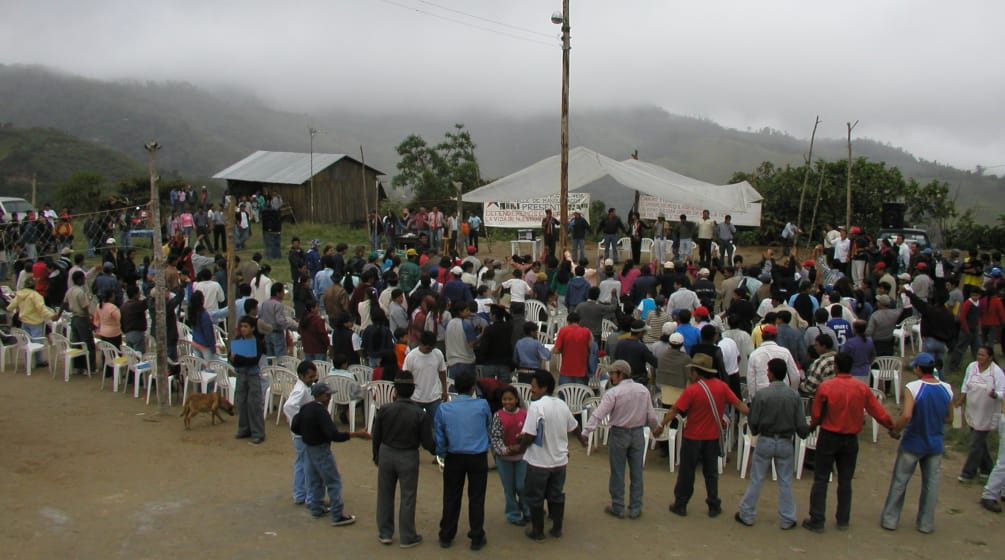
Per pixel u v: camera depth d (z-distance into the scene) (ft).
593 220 120.67
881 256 59.88
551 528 25.05
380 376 33.32
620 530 25.05
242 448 32.22
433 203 141.90
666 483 29.89
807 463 31.86
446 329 34.94
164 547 22.74
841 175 109.40
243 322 32.76
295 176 125.80
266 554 22.54
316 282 53.26
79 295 43.04
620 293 50.65
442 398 30.17
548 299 52.44
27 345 43.70
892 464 32.48
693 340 33.17
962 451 33.86
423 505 27.12
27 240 69.10
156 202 36.17
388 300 43.80
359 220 135.23
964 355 50.03
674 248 75.56
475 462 23.02
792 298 42.16
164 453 31.27
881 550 24.08
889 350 40.04
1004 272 56.29
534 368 32.94
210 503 26.27
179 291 44.73
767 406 24.84
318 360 38.04
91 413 36.40
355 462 31.65
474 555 22.91
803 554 23.63
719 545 24.11
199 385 41.29
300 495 26.50
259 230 110.11
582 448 34.17
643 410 25.55
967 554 23.95
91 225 79.00
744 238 110.73
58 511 24.99
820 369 29.81
